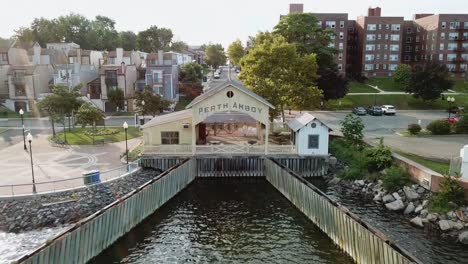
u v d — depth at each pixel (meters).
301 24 78.12
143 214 30.80
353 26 111.88
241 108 40.59
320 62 76.81
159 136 42.94
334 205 26.97
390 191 33.44
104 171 37.16
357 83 101.12
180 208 33.59
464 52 104.12
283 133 51.34
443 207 28.88
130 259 24.81
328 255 25.12
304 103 49.78
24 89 78.31
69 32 137.00
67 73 78.50
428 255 23.98
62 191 31.81
